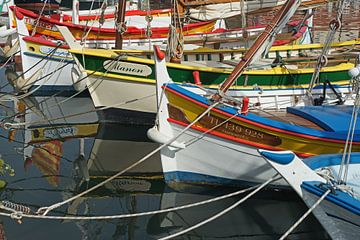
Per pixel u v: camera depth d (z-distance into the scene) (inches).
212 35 556.4
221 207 305.9
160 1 900.6
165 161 317.7
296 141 299.1
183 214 299.1
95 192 333.4
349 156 243.3
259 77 416.8
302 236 273.6
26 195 326.3
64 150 416.2
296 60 449.1
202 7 443.8
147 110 448.8
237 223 287.6
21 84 569.3
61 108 545.6
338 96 381.4
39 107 547.8
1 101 564.4
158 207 309.3
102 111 460.4
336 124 305.9
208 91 340.5
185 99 301.3
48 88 583.2
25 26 567.5
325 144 297.6
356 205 202.1
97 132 462.0
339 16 351.6
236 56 483.5
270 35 314.7
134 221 292.8
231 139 302.0
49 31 610.9
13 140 440.5
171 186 324.8
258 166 304.3
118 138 445.7
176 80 409.4
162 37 602.5
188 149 313.1
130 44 591.5
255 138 300.5
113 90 442.0
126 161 390.0
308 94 382.6
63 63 568.4
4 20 775.1
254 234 276.2
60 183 347.9
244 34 464.4
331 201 209.8
